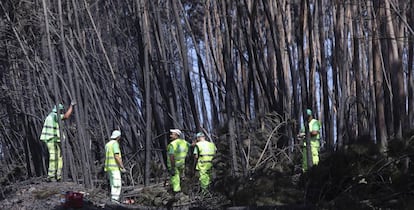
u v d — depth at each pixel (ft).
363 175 33.76
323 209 32.60
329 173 35.22
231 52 45.96
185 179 46.42
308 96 48.55
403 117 34.96
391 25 34.45
